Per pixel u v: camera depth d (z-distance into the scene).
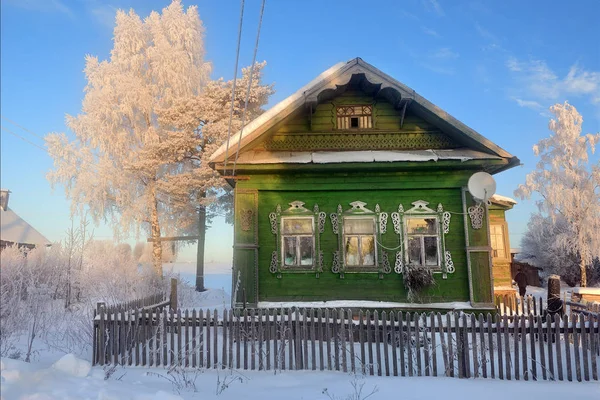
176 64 25.83
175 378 6.71
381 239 10.80
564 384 6.88
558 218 32.81
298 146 11.33
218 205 26.91
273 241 10.81
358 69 10.68
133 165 23.75
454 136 11.14
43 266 11.16
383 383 6.89
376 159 10.40
